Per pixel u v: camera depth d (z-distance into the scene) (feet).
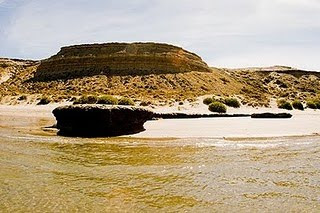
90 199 37.24
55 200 36.76
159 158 58.23
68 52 309.22
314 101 219.61
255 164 54.60
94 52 299.17
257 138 80.79
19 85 281.54
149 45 301.02
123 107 87.51
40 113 156.97
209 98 183.42
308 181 45.29
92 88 238.27
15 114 151.43
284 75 359.66
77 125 86.74
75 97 200.85
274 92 294.46
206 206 35.58
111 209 34.35
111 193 39.40
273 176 47.55
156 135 84.53
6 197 37.47
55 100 199.31
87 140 77.05
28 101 203.41
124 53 287.07
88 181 44.27
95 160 56.49
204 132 89.40
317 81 365.81
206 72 294.46
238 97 218.18
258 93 273.33
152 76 261.24
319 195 39.58
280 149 67.87
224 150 66.03
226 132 89.61
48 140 76.18
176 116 136.26
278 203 36.76
